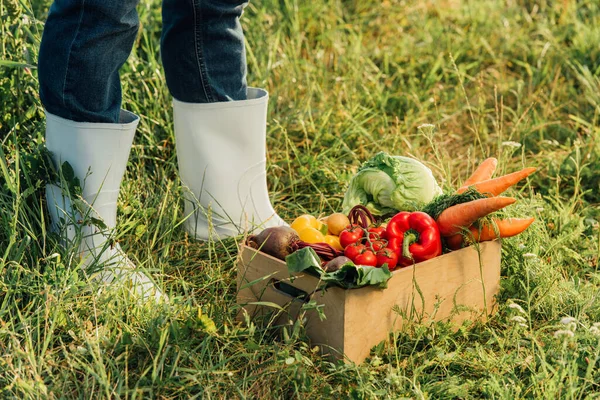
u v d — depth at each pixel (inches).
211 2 101.6
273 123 145.5
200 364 83.4
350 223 95.0
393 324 88.6
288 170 136.8
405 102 163.9
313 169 132.8
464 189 98.7
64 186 97.1
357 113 156.9
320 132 143.0
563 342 80.2
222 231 113.3
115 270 99.1
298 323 83.2
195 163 110.3
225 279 102.4
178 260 107.8
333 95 159.2
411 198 102.9
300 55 178.4
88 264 100.0
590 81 166.7
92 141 96.8
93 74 92.9
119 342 84.5
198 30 103.0
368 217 96.0
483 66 183.6
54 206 100.6
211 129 108.9
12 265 93.2
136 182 117.5
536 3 207.6
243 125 110.2
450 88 174.9
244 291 94.7
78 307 90.4
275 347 84.2
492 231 94.6
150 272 102.8
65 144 97.7
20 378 76.6
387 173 103.6
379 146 144.2
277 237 91.4
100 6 88.6
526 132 151.6
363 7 199.9
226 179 111.0
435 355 87.1
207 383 80.5
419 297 90.4
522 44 185.3
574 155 141.3
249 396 79.5
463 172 143.2
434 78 171.0
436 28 192.4
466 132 161.2
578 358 84.2
